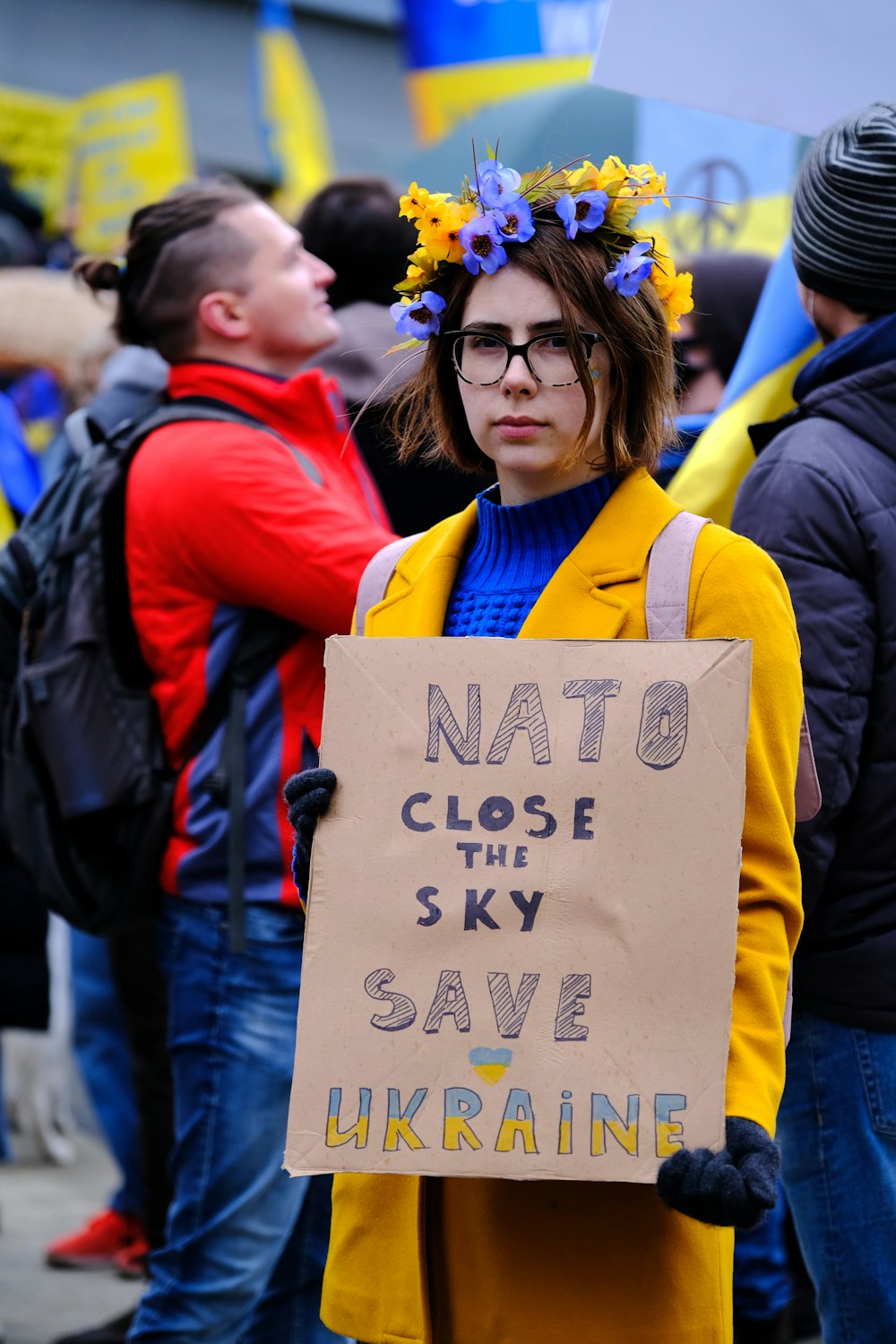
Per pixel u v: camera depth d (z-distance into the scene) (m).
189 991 7.50
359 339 9.08
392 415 6.27
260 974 7.37
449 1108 4.58
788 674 5.04
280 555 7.35
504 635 5.29
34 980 11.27
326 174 22.30
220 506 7.39
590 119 12.51
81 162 21.36
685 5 7.39
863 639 6.24
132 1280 11.20
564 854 4.63
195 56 32.53
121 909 7.69
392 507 8.84
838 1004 6.29
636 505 5.24
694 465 8.27
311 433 8.01
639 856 4.59
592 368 5.17
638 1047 4.52
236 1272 7.37
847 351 6.64
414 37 17.25
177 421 7.80
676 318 5.40
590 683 4.72
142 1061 10.07
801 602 6.25
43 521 8.23
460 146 13.48
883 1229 6.30
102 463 8.03
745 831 4.92
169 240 8.12
